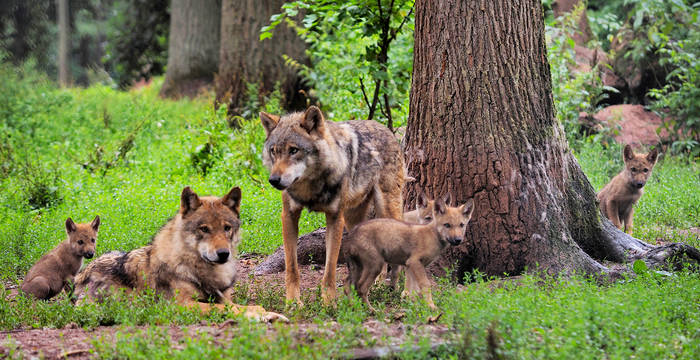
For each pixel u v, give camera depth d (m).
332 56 21.89
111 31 61.62
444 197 10.73
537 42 11.80
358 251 9.96
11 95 33.47
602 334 7.30
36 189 19.34
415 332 7.66
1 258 13.61
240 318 7.95
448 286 10.27
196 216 9.53
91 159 22.88
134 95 39.91
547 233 11.39
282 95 28.81
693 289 9.34
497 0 11.32
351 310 8.91
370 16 15.81
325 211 10.83
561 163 12.05
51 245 14.62
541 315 7.98
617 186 16.56
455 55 11.42
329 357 6.73
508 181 11.28
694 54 25.89
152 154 24.38
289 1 28.89
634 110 26.53
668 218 17.17
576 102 24.03
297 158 10.15
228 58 29.44
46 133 28.73
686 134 24.77
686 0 26.61
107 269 10.09
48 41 67.06
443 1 11.47
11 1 64.62
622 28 28.58
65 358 7.07
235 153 21.42
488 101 11.32
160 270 9.68
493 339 6.69
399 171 11.96
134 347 6.90
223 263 9.38
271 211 16.78
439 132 11.66
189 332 7.86
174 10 40.59
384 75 16.25
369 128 11.81
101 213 17.02
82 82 68.00
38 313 9.32
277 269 13.59
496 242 11.34
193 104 35.00
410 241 10.02
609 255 12.76
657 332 7.41
